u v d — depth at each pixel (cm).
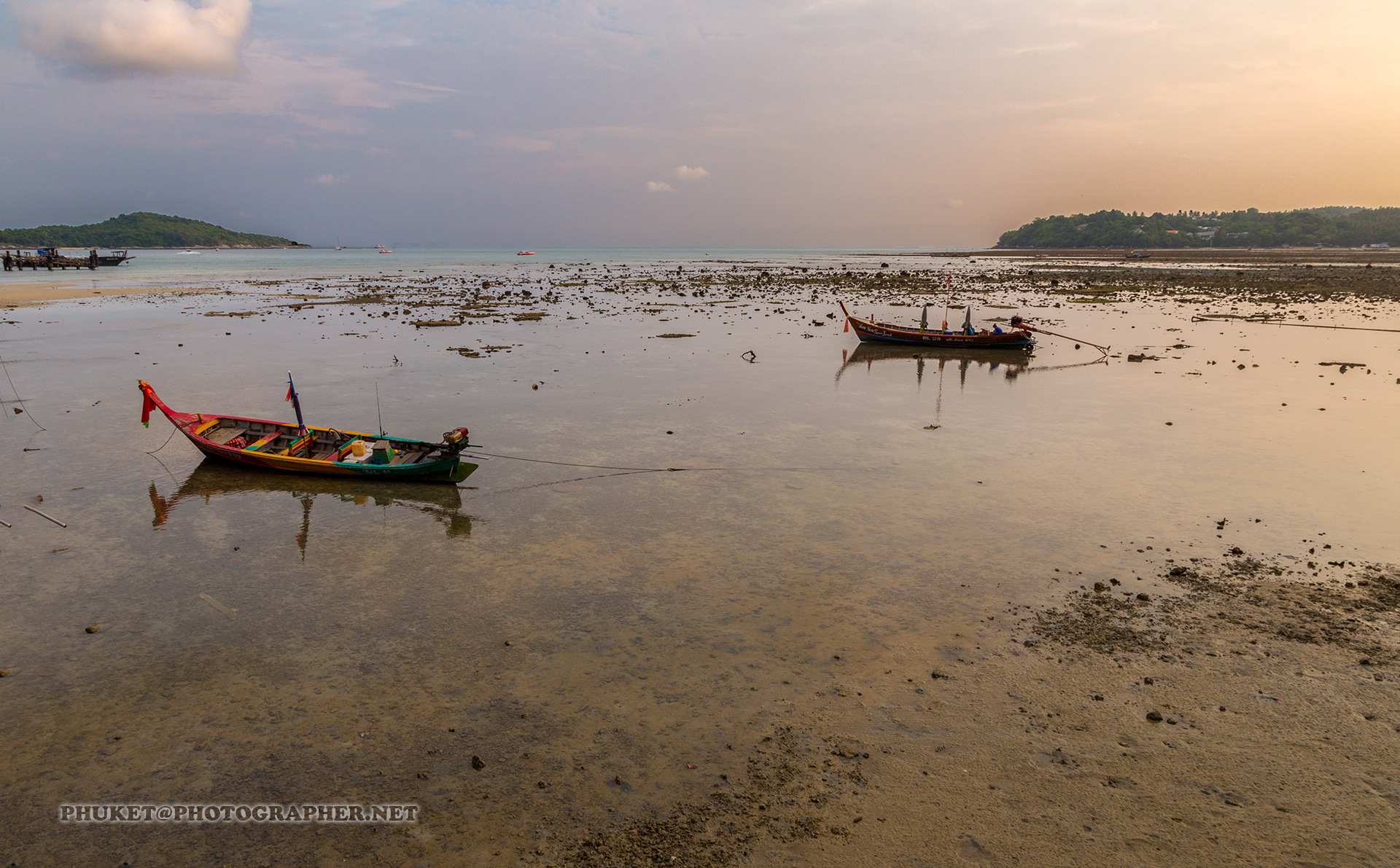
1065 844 725
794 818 759
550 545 1438
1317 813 759
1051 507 1606
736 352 3675
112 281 8688
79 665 1052
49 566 1358
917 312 5556
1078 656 1038
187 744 887
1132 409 2489
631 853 718
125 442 2125
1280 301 6253
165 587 1280
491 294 7006
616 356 3519
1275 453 1967
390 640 1105
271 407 2492
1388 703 925
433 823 763
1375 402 2536
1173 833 736
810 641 1087
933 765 833
